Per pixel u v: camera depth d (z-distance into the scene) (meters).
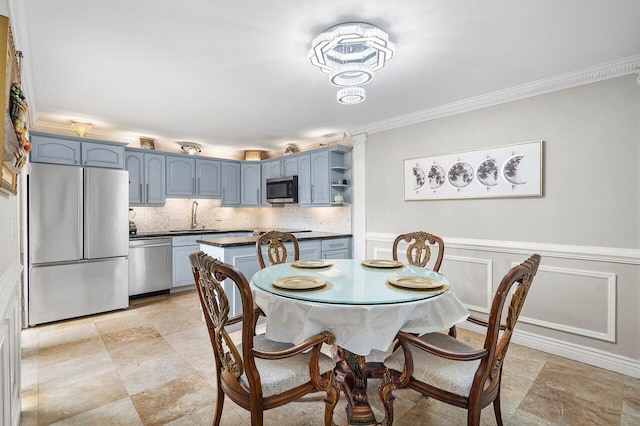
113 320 3.41
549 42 2.01
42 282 3.24
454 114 3.20
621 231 2.32
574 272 2.51
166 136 4.52
